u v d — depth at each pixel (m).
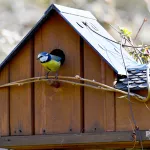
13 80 10.27
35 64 10.16
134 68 9.66
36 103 10.16
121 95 9.49
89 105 9.77
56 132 9.98
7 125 10.32
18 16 15.27
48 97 10.08
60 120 9.97
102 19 14.59
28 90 10.20
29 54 10.20
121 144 9.77
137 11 15.01
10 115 10.32
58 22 10.06
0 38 14.50
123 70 9.60
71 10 10.20
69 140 9.74
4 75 10.34
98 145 10.01
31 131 10.16
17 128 10.25
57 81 9.90
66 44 9.98
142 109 9.37
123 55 10.18
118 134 9.40
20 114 10.25
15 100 10.30
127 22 14.76
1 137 10.28
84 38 9.68
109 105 9.59
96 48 9.62
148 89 9.20
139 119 9.38
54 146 10.25
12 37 14.59
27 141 10.06
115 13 14.80
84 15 10.46
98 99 9.70
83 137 9.63
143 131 9.24
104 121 9.62
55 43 10.06
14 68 10.29
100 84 9.57
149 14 14.99
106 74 9.61
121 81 9.55
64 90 9.95
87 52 9.83
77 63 9.88
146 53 10.73
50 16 10.08
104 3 14.84
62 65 9.96
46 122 10.07
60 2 15.23
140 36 14.45
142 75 9.48
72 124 9.87
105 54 9.66
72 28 9.90
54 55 9.86
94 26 10.39
